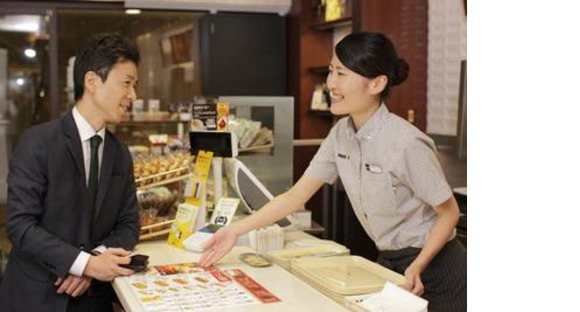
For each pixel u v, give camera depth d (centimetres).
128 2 562
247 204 263
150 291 180
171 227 251
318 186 237
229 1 587
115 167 223
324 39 590
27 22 562
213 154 258
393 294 167
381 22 466
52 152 205
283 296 178
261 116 306
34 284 206
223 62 596
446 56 453
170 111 595
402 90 468
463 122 313
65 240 209
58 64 575
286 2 602
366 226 230
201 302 171
